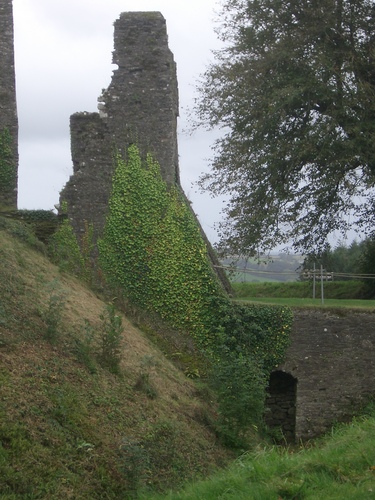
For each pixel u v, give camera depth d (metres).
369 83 27.78
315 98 27.86
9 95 24.75
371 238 31.31
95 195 23.16
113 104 23.34
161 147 23.20
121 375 16.62
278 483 11.80
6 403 12.89
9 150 24.62
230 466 14.80
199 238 22.66
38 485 11.71
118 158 23.23
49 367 14.80
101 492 12.43
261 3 28.86
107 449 13.42
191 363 21.64
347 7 28.31
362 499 10.99
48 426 13.00
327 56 27.73
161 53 23.36
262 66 28.30
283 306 22.61
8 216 23.42
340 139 27.39
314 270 25.98
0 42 24.73
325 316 22.66
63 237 23.02
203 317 22.33
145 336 21.73
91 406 14.55
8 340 14.93
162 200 22.92
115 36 23.48
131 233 22.88
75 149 23.34
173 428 15.61
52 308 17.31
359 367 22.58
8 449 12.02
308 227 29.33
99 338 17.78
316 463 12.51
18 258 19.64
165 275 22.61
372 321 22.70
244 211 28.84
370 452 12.74
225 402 17.47
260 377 19.94
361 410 22.36
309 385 22.44
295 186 28.88
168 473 14.17
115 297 22.59
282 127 28.55
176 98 25.03
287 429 22.73
